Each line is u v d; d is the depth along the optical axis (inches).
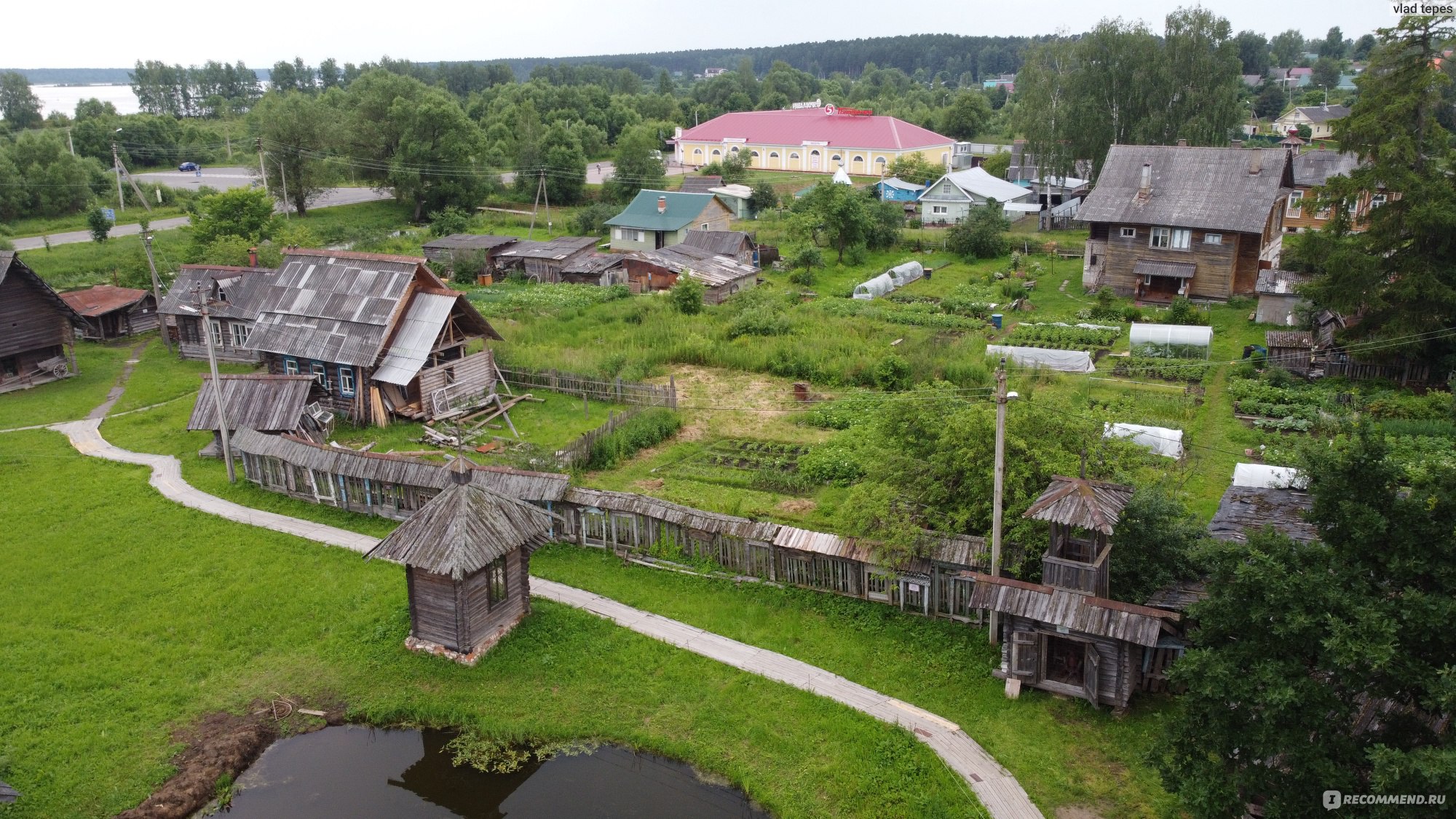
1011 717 858.1
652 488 1385.3
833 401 1770.4
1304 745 588.1
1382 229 1724.9
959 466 1015.6
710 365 2034.9
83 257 3127.5
